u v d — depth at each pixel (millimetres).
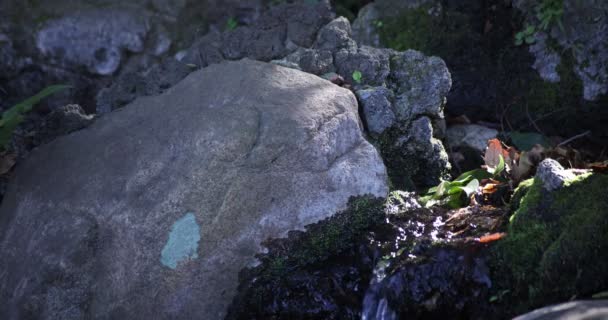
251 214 1115
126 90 1386
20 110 1320
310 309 1104
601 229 1041
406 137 1274
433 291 1067
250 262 1116
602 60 1397
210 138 1142
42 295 1118
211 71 1256
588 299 1006
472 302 1063
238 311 1112
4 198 1245
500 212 1155
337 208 1145
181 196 1113
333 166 1152
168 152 1153
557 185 1088
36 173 1228
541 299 1041
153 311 1090
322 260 1144
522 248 1062
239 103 1182
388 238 1138
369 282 1104
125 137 1203
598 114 1422
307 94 1195
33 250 1147
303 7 1403
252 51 1369
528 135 1429
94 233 1127
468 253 1073
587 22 1405
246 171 1125
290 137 1141
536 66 1449
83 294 1109
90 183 1164
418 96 1291
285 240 1125
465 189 1215
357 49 1331
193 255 1097
